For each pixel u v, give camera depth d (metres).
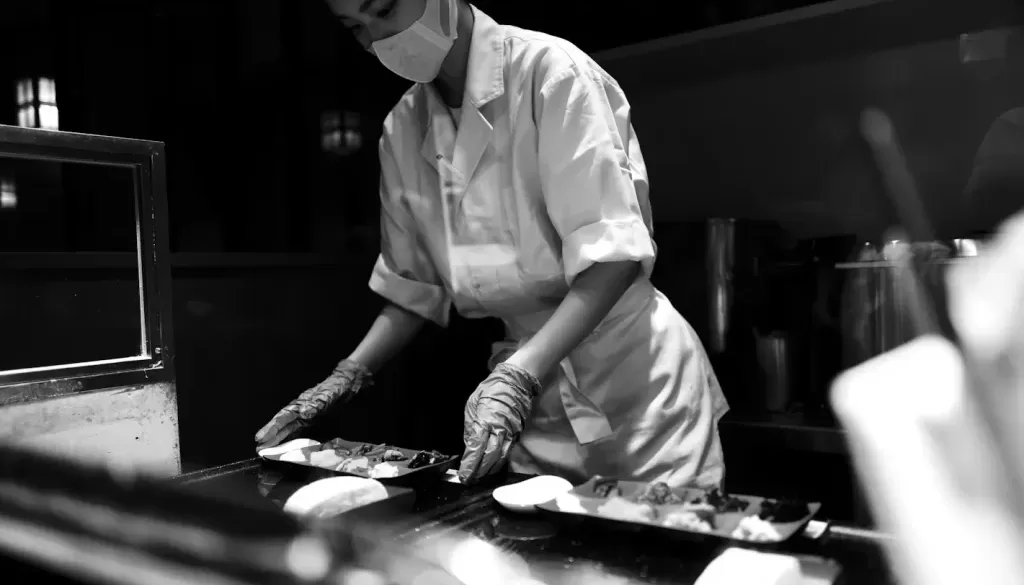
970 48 1.79
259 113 2.00
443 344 2.26
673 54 2.19
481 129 1.28
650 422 1.29
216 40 1.90
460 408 2.31
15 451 0.73
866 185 1.94
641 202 1.31
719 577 0.67
